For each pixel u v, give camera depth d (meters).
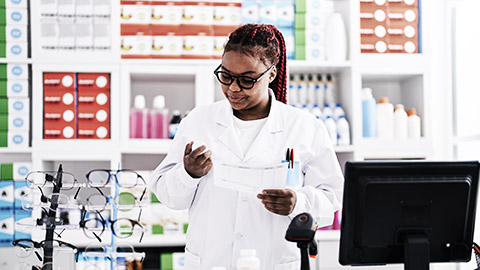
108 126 2.88
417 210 1.34
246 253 1.33
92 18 2.87
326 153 1.73
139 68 2.89
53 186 1.69
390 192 1.32
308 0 2.99
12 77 2.84
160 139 2.89
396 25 3.04
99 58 2.86
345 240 1.35
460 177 1.34
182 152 1.73
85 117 2.87
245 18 2.93
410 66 3.02
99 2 2.88
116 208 1.83
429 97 3.02
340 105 3.08
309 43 2.99
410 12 3.05
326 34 3.04
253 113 1.73
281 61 1.79
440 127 3.15
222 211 1.63
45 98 2.86
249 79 1.53
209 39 2.93
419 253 1.33
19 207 2.78
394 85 3.34
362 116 3.02
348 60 3.02
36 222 1.65
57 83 2.86
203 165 1.52
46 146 2.82
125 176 2.54
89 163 3.10
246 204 1.62
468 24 3.20
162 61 2.88
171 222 2.81
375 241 1.35
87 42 2.87
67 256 1.67
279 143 1.70
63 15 2.86
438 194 1.34
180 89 3.24
